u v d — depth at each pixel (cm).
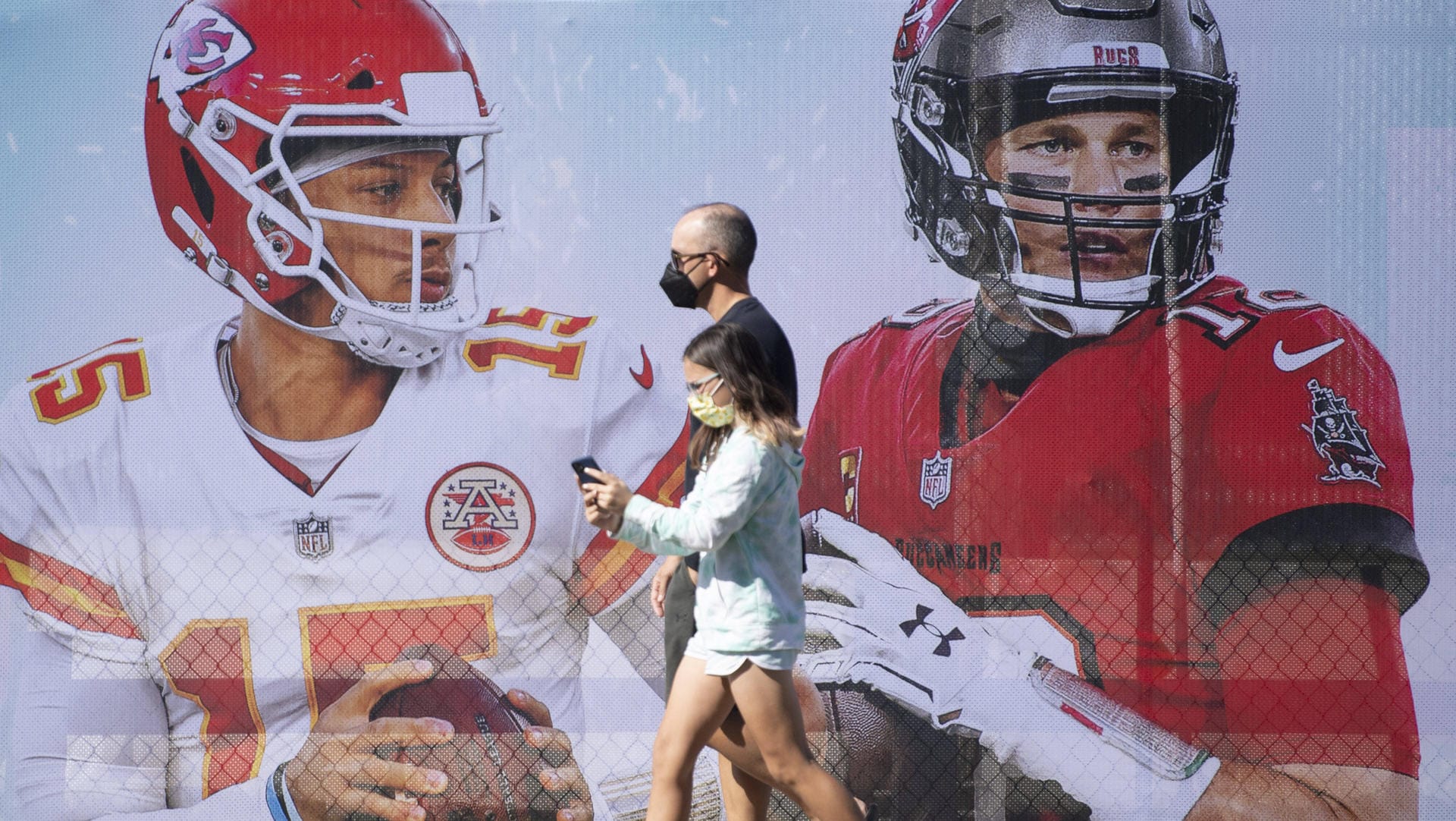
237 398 396
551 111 399
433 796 397
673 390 402
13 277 392
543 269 400
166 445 394
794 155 402
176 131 392
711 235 312
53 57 391
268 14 393
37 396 393
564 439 400
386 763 397
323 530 397
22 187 392
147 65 392
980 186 403
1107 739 403
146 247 394
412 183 396
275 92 392
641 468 402
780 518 291
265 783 395
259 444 396
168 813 393
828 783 290
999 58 402
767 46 402
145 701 394
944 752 403
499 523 400
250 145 392
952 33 402
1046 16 401
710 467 288
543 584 402
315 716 396
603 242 400
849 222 403
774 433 282
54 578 393
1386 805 403
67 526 393
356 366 397
